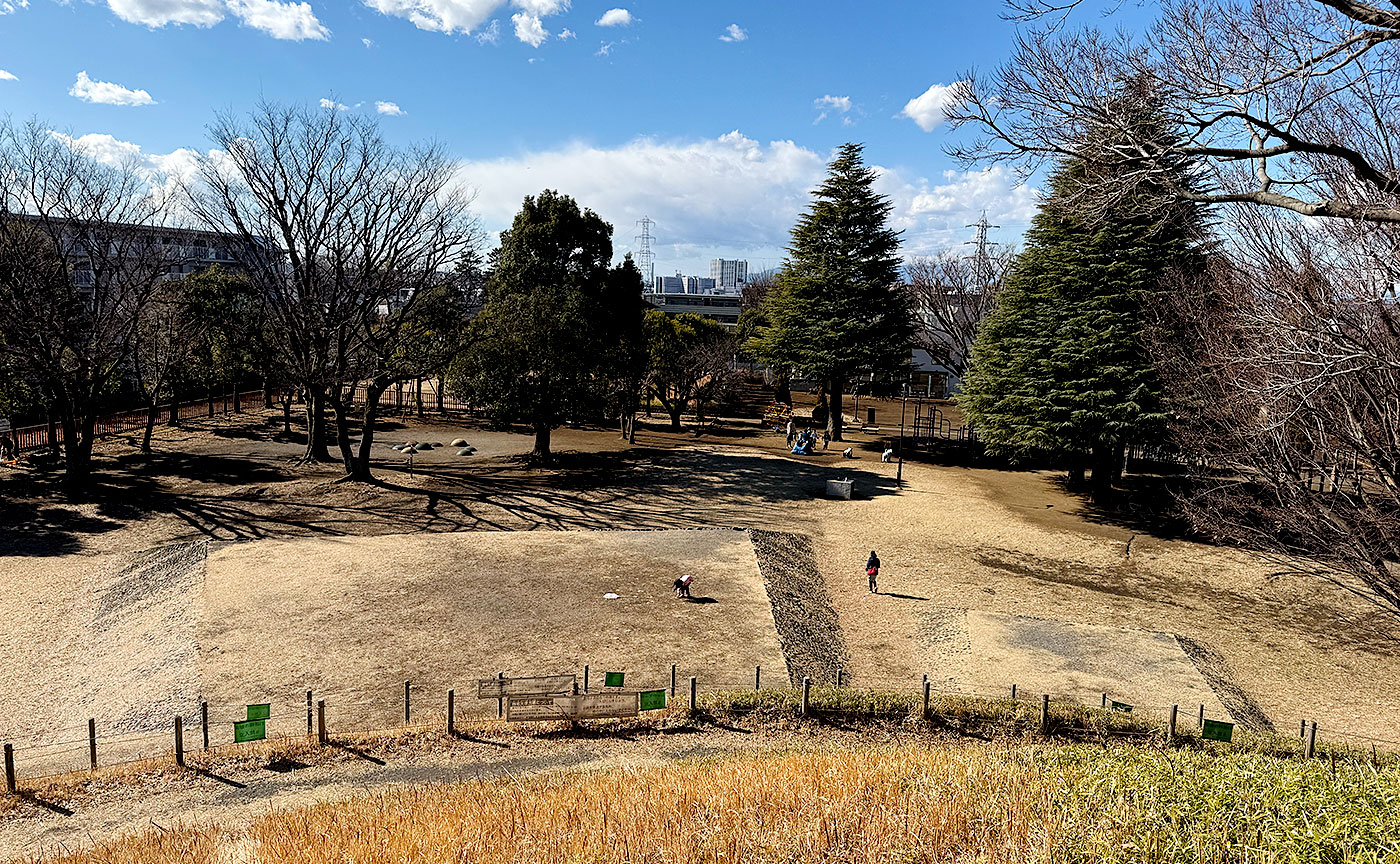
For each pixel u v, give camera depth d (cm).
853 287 4812
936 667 1828
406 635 1819
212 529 2606
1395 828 577
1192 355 2459
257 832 941
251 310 4525
